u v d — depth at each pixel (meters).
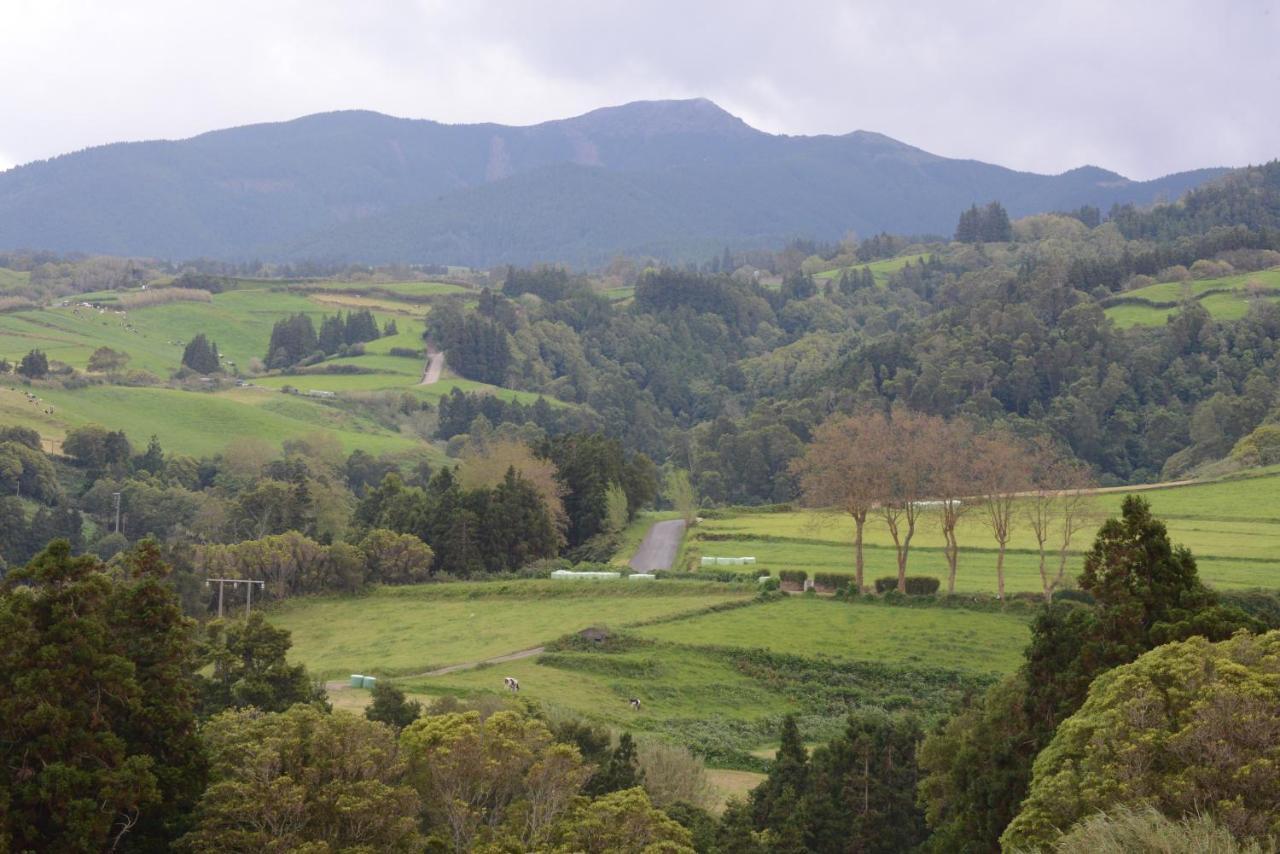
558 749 51.16
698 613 119.06
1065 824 43.72
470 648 111.06
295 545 137.25
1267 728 41.69
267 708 71.19
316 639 119.81
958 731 67.50
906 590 126.06
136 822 49.06
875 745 69.00
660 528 186.38
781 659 104.69
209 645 74.81
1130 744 43.41
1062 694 57.81
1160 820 36.22
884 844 64.94
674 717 92.75
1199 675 45.62
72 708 48.44
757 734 90.88
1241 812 38.88
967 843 55.94
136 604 53.62
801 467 143.12
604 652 107.44
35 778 46.59
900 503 129.50
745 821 60.31
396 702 72.81
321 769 50.88
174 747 50.94
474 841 47.94
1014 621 113.56
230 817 48.81
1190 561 59.88
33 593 52.03
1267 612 78.38
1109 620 58.47
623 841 48.03
